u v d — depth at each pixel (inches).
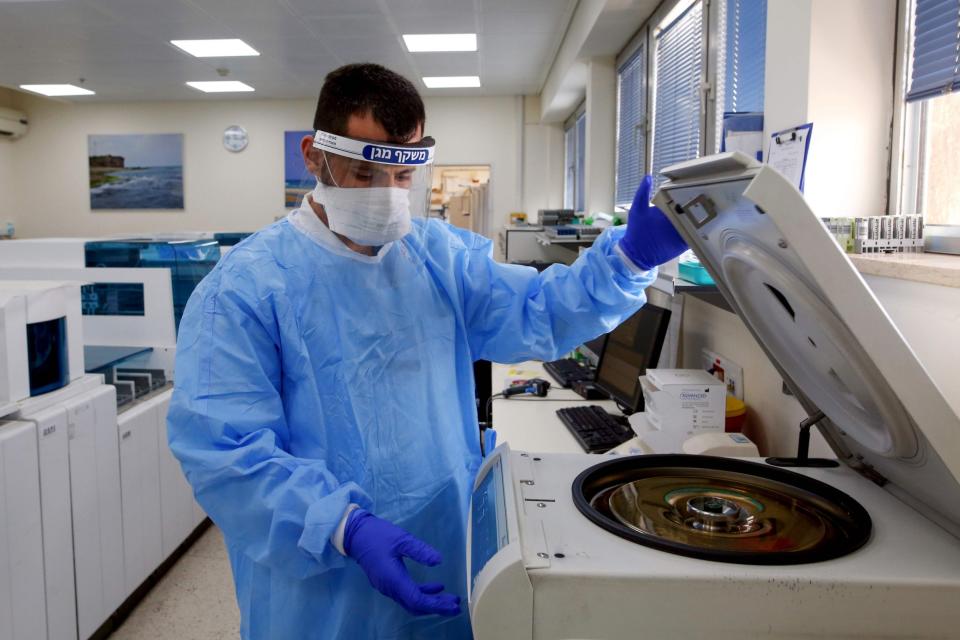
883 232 47.3
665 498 34.8
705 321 75.9
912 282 40.6
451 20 190.1
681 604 25.2
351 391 38.2
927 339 39.4
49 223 316.8
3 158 309.9
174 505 99.4
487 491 35.4
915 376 23.0
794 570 25.3
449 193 317.1
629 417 72.7
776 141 57.2
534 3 176.1
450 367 43.4
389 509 38.4
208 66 240.2
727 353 69.2
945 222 51.1
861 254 46.3
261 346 36.8
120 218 315.0
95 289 104.5
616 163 181.8
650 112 143.6
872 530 28.6
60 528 73.6
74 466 75.9
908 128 54.1
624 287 43.1
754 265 28.3
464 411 45.6
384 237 38.1
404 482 39.0
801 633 25.1
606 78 180.5
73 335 79.5
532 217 313.1
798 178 52.7
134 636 84.4
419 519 39.4
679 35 124.0
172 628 86.0
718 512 32.5
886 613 24.9
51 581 72.3
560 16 187.5
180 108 308.3
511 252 201.6
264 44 213.2
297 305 38.1
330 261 39.4
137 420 89.1
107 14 181.6
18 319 70.2
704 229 33.0
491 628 25.9
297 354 37.5
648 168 146.8
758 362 61.3
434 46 219.5
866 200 55.9
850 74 55.0
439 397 41.7
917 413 23.3
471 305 46.3
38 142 312.8
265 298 37.1
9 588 66.3
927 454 26.3
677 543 27.0
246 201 311.3
